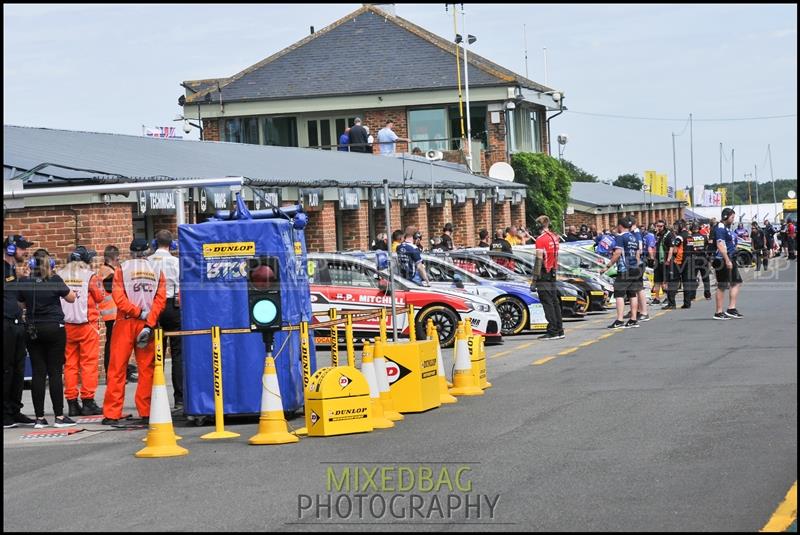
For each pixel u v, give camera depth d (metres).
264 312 14.47
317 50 68.38
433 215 45.66
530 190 63.94
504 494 10.73
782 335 24.81
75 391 17.77
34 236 22.47
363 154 49.69
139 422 16.78
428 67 65.75
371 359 15.27
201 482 11.91
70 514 10.67
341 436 14.55
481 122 64.19
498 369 21.28
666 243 35.91
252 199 28.02
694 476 11.16
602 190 88.19
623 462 11.91
